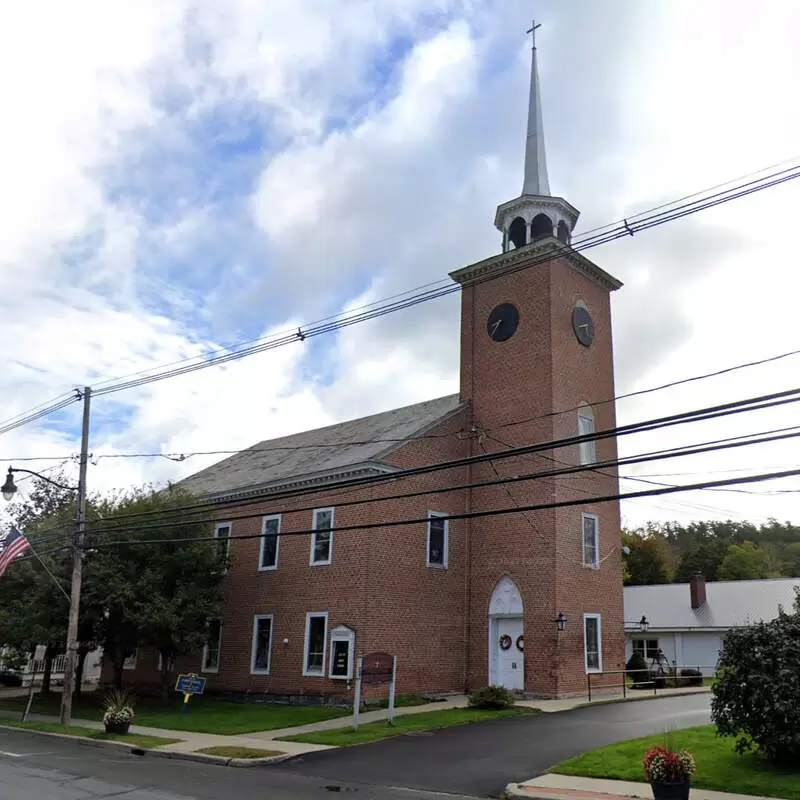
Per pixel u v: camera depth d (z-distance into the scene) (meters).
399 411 36.81
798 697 12.88
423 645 27.42
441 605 28.42
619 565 30.41
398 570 27.20
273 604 29.38
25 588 28.42
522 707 23.67
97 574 26.16
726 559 73.44
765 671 13.38
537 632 26.97
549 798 12.34
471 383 31.52
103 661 37.59
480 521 29.80
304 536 29.02
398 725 20.88
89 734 20.86
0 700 32.53
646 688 32.41
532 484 28.48
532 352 29.75
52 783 13.48
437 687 27.52
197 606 27.06
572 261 31.25
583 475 29.52
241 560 31.28
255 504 31.67
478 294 32.34
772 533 98.38
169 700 30.52
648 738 16.81
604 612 29.03
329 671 26.36
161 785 13.50
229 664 30.31
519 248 31.00
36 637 26.30
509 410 29.95
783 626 13.84
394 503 27.59
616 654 29.19
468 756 16.45
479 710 23.42
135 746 18.67
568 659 26.64
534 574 27.56
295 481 29.78
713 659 42.97
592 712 22.84
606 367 32.09
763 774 12.86
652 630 44.47
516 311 30.70
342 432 37.72
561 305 30.22
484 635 28.52
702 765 13.72
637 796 12.26
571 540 28.12
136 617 25.62
